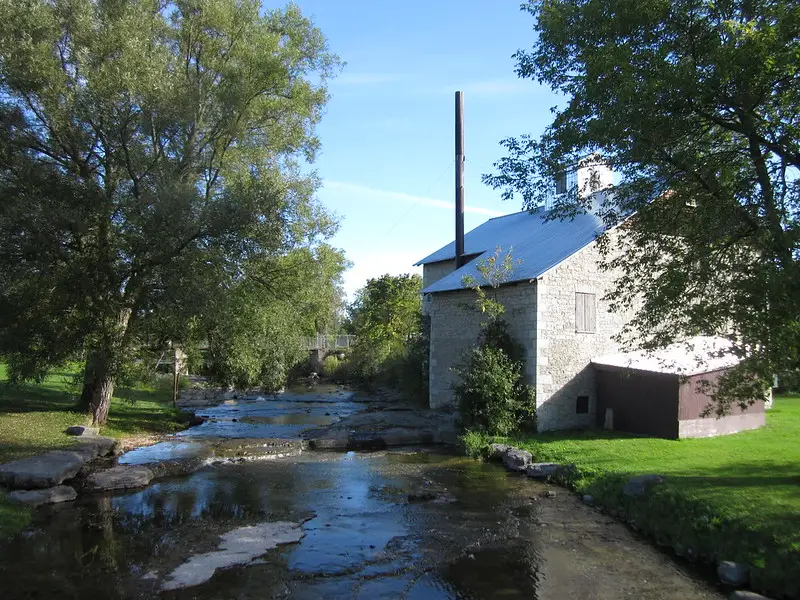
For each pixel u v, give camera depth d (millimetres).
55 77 14477
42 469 11656
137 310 16562
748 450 13461
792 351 7543
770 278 7523
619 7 9164
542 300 18250
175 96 15992
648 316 9984
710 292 9273
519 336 18859
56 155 16359
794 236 7645
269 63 18266
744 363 8570
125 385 16828
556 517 10586
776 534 7875
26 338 14664
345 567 8250
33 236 13719
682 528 9047
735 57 7824
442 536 9570
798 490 9688
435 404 24000
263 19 19688
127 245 14977
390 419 21797
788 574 7160
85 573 7855
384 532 9742
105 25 15547
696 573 8148
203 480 13133
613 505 10812
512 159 11398
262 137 20531
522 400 17938
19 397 19812
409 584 7750
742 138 10242
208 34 18594
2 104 14773
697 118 9367
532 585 7766
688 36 9062
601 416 18594
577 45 10305
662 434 15969
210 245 15789
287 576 7895
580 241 19578
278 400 30750
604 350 19391
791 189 9023
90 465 13484
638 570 8250
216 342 19344
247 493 12086
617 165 10031
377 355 38125
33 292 14664
